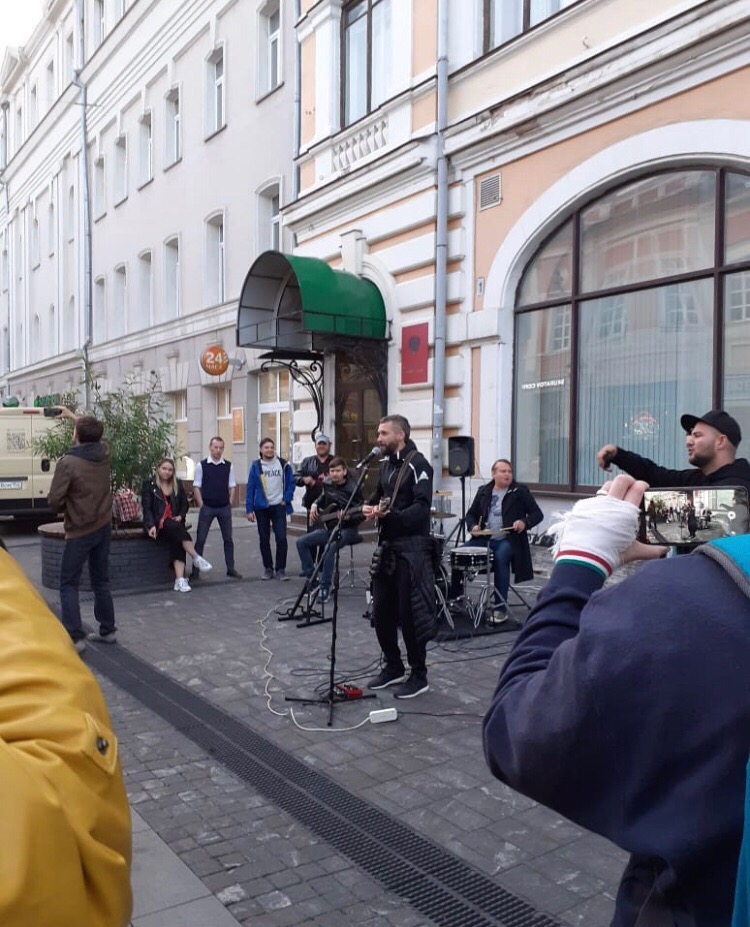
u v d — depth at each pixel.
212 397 17.39
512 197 8.91
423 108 10.04
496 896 2.94
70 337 26.05
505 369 9.12
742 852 0.89
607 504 1.30
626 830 1.04
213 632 6.89
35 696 1.12
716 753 0.95
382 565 5.06
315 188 11.92
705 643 0.96
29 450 14.35
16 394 32.19
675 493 1.35
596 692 1.01
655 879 1.12
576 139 8.16
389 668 5.29
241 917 2.83
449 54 9.62
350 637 6.67
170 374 18.77
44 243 28.16
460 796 3.74
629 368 8.01
